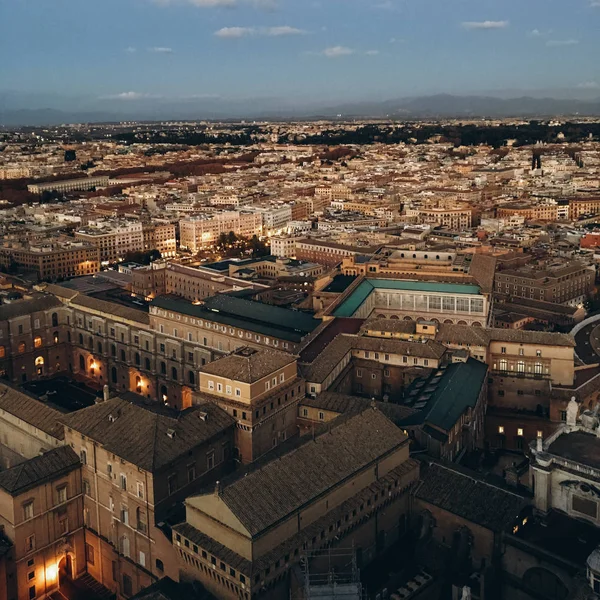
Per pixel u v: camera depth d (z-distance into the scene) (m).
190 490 168.62
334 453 153.50
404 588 144.12
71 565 176.88
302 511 140.88
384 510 158.62
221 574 137.00
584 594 120.25
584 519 147.88
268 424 187.12
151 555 160.25
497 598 147.12
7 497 162.25
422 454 173.88
